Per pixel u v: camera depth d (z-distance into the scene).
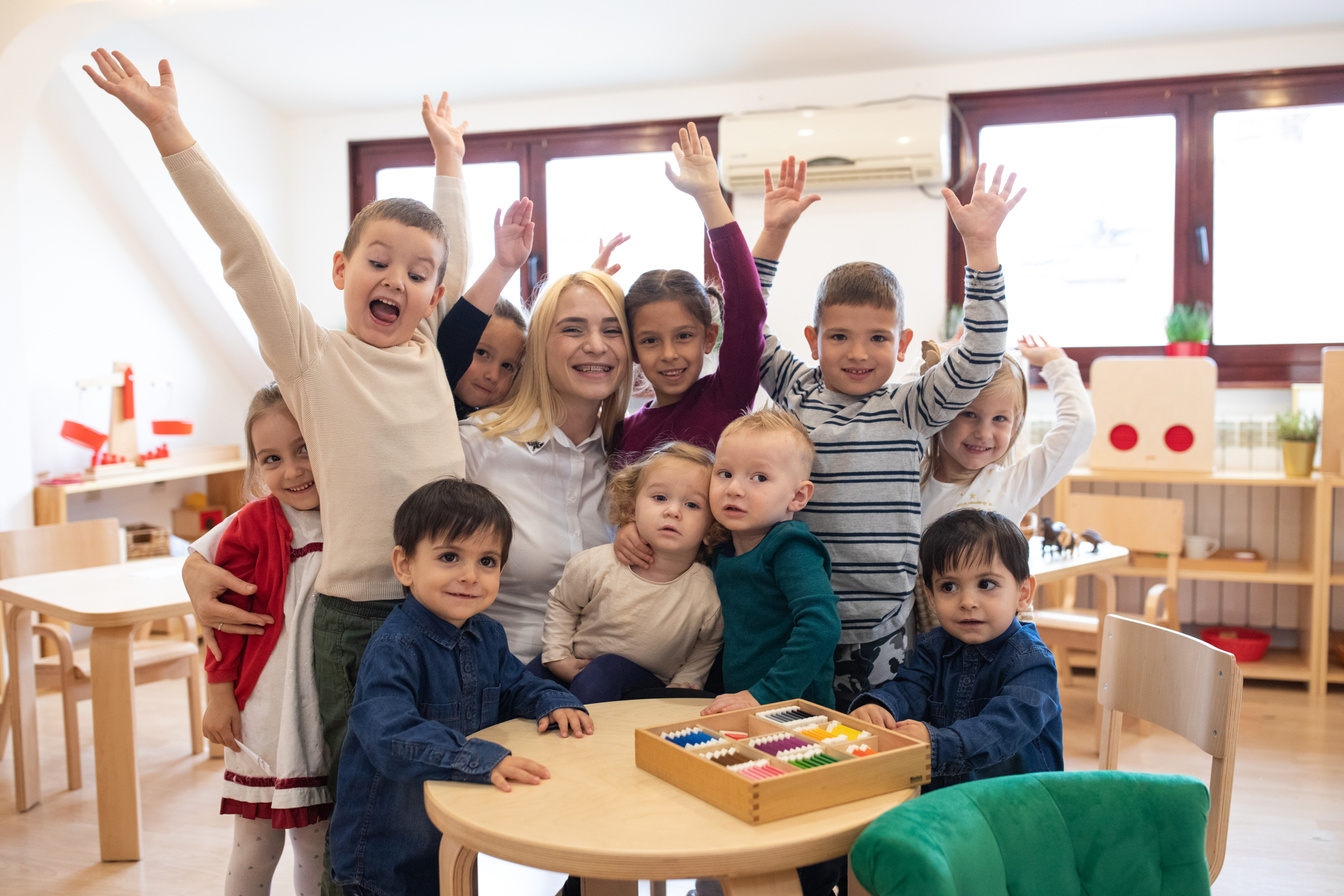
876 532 1.55
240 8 3.43
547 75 4.07
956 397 1.52
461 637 1.33
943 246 3.90
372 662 1.25
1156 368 3.47
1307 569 3.49
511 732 1.29
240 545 1.52
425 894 1.32
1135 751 2.85
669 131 4.24
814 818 1.02
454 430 1.52
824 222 4.01
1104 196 3.86
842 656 1.56
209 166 1.31
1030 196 3.93
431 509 1.29
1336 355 3.35
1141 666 1.52
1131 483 3.86
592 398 1.66
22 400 3.46
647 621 1.47
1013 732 1.25
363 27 3.64
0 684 3.10
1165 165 3.79
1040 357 2.25
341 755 1.33
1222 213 3.76
